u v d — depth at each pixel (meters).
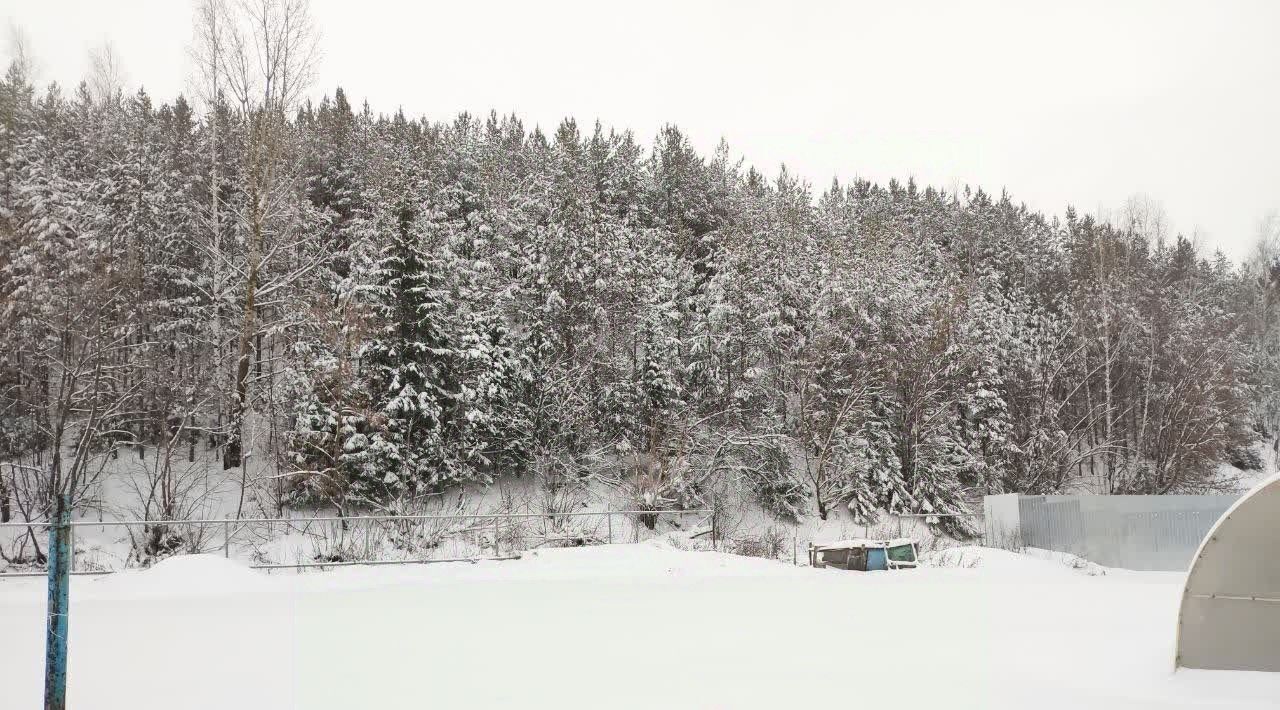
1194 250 64.00
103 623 11.66
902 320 39.84
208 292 29.58
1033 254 61.66
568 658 9.30
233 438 28.22
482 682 8.05
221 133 33.25
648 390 33.81
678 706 7.03
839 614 12.87
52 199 27.23
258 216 27.56
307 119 43.03
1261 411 55.81
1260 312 57.88
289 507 27.20
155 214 32.56
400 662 9.05
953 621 12.16
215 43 28.31
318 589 15.61
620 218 46.72
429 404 29.06
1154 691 7.44
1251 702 6.98
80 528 23.67
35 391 25.98
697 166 52.28
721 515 30.41
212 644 10.08
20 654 9.62
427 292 29.53
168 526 22.48
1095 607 13.87
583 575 17.83
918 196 69.88
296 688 7.80
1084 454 41.69
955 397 39.06
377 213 33.91
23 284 25.25
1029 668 8.52
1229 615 7.91
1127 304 46.78
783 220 45.25
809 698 7.26
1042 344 46.91
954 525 35.44
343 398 26.17
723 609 13.38
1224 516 7.88
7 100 31.48
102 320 24.48
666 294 38.28
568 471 31.92
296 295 30.41
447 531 23.67
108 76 36.47
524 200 43.91
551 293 34.69
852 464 34.81
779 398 37.44
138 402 27.02
